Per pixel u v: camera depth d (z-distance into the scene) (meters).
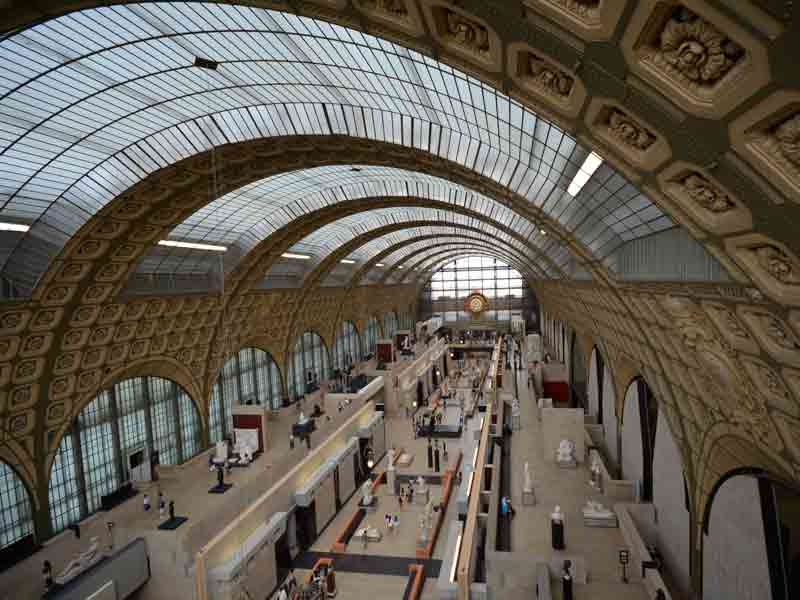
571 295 28.00
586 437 27.91
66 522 26.97
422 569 22.64
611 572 16.09
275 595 20.91
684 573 17.02
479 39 6.30
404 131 19.16
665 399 16.41
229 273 36.66
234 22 14.57
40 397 25.48
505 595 16.09
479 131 15.91
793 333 6.51
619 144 6.40
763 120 4.27
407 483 31.81
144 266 30.77
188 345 35.88
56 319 25.02
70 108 18.62
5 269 23.31
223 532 20.06
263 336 46.53
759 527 12.20
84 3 11.85
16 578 22.02
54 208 22.72
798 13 3.12
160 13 14.20
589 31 4.79
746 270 6.30
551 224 17.20
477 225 42.94
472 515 18.91
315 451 27.80
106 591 17.53
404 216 46.22
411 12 6.47
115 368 30.09
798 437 8.79
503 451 28.11
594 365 33.75
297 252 44.94
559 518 17.70
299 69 17.31
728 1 3.40
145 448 32.81
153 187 23.31
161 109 20.42
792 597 11.48
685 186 6.09
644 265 12.23
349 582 22.22
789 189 4.55
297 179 30.92
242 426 37.16
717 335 9.13
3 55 15.31
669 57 4.47
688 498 16.44
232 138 21.89
